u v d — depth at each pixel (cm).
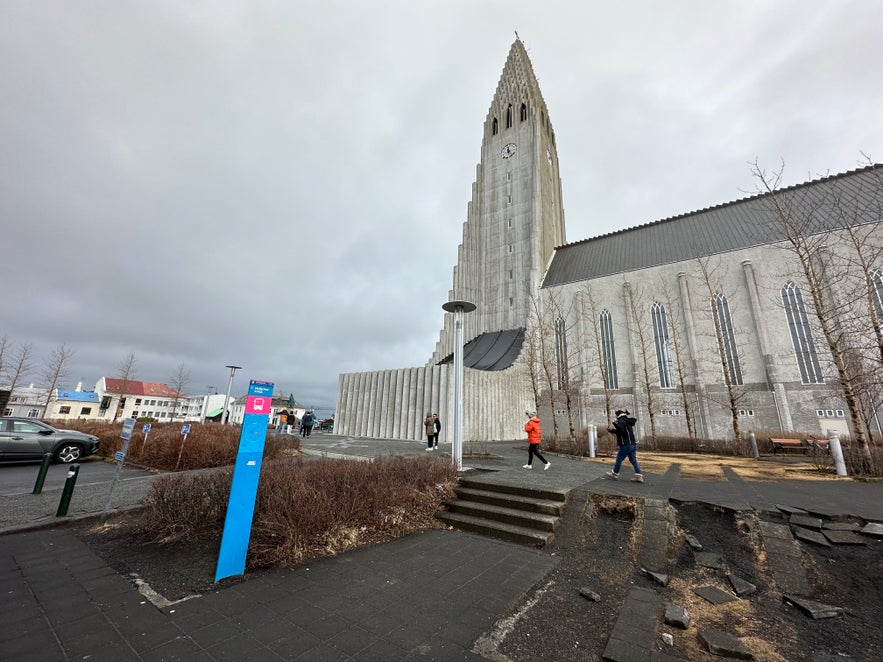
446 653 318
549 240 4981
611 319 3728
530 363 2773
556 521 658
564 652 329
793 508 630
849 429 2422
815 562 495
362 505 622
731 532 587
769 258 3025
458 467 945
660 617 393
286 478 614
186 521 586
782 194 3300
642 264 3722
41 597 402
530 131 5025
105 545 562
